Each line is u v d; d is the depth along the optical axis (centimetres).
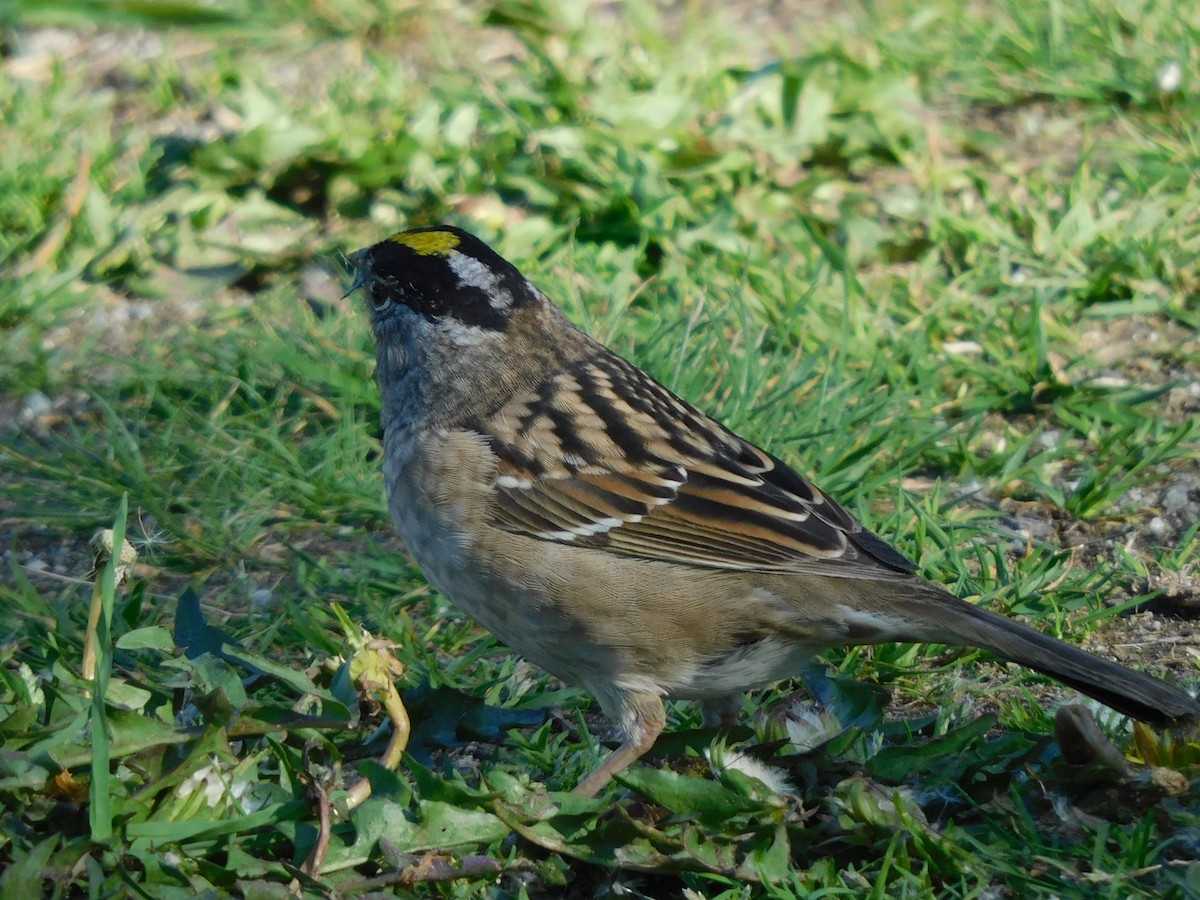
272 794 661
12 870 596
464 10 1573
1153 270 1179
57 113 1388
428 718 745
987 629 691
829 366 1053
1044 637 689
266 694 777
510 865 643
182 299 1205
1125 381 1095
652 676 731
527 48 1455
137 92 1455
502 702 796
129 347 1148
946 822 679
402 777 665
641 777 651
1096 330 1161
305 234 1238
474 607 754
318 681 724
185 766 642
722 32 1520
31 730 657
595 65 1417
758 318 1138
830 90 1352
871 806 646
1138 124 1387
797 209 1255
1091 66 1435
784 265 1198
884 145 1336
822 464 986
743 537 723
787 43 1500
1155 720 675
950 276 1215
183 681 724
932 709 796
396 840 639
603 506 734
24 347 1145
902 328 1128
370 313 826
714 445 768
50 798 638
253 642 853
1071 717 662
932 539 924
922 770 684
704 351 1066
